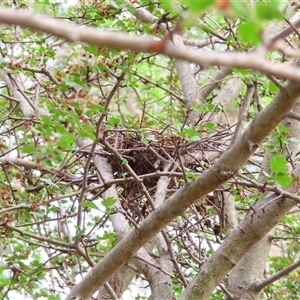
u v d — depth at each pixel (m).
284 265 9.12
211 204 7.43
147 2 5.95
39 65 6.53
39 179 6.13
